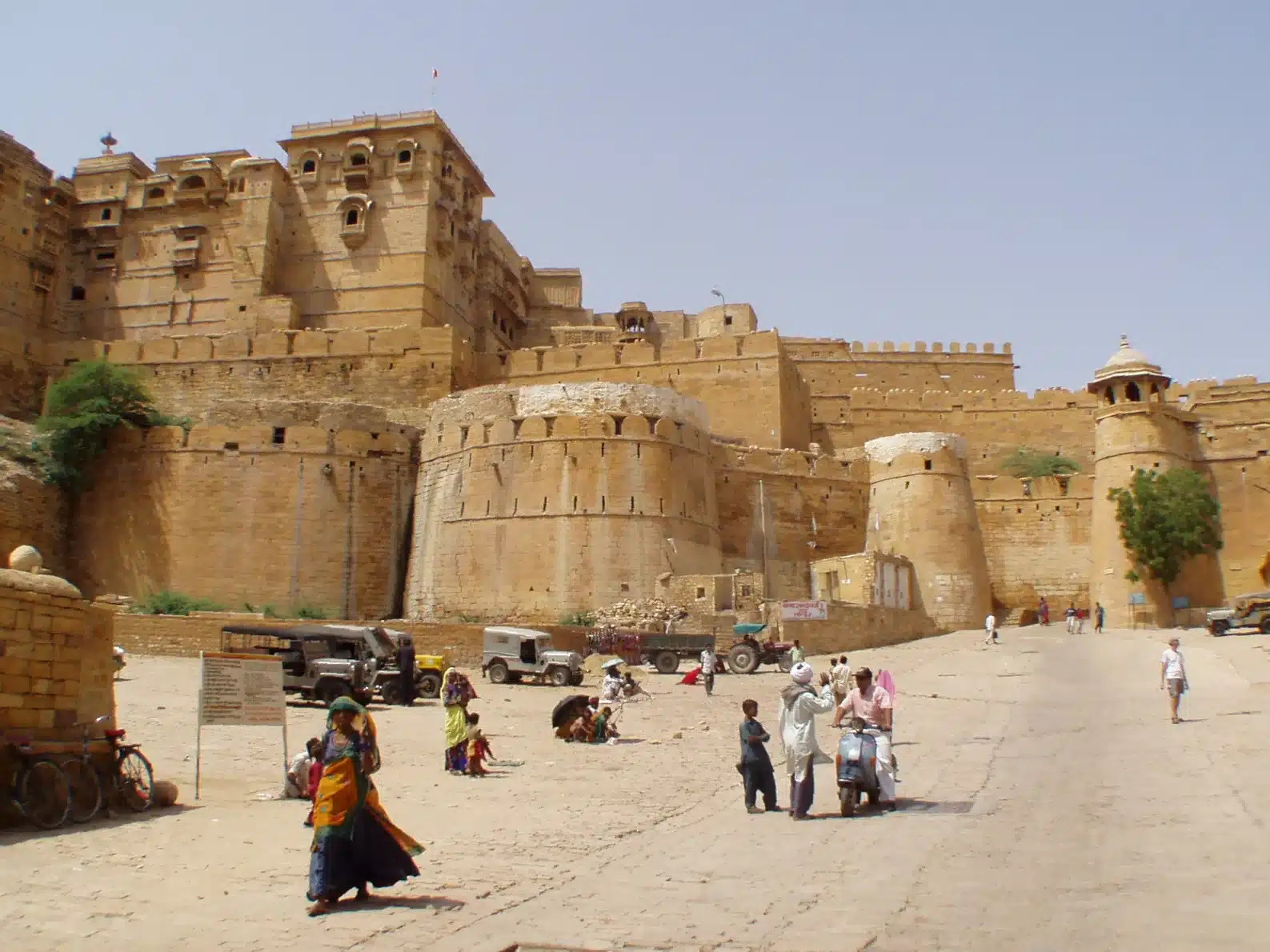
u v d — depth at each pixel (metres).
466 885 8.91
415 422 47.91
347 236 57.59
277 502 43.38
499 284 66.38
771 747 18.47
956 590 43.25
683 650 31.64
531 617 38.47
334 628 24.72
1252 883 7.93
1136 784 12.64
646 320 70.12
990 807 11.76
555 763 16.69
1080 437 59.59
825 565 43.03
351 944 7.19
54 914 7.98
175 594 41.78
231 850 10.36
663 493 39.72
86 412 45.34
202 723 13.67
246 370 52.59
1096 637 37.97
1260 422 47.25
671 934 7.26
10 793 11.13
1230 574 46.12
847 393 71.12
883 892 8.22
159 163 64.38
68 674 12.18
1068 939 6.75
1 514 41.62
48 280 60.31
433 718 21.98
